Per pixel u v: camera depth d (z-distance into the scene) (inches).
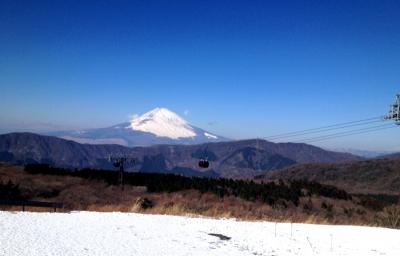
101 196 2253.9
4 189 1999.3
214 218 1242.6
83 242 719.1
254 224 1155.9
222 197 2143.2
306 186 2415.1
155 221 1043.3
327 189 2395.4
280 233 1019.9
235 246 815.7
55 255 616.4
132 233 847.1
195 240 836.0
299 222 1400.1
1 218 874.8
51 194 2233.0
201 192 2247.8
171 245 767.1
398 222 1432.1
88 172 2829.7
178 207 1414.9
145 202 1493.6
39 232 766.5
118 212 1192.8
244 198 2139.5
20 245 654.5
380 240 1003.3
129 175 2810.0
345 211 1987.0
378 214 1571.1
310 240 946.1
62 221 917.2
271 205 1999.3
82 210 1267.2
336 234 1066.1
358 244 932.0
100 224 921.5
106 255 646.5
